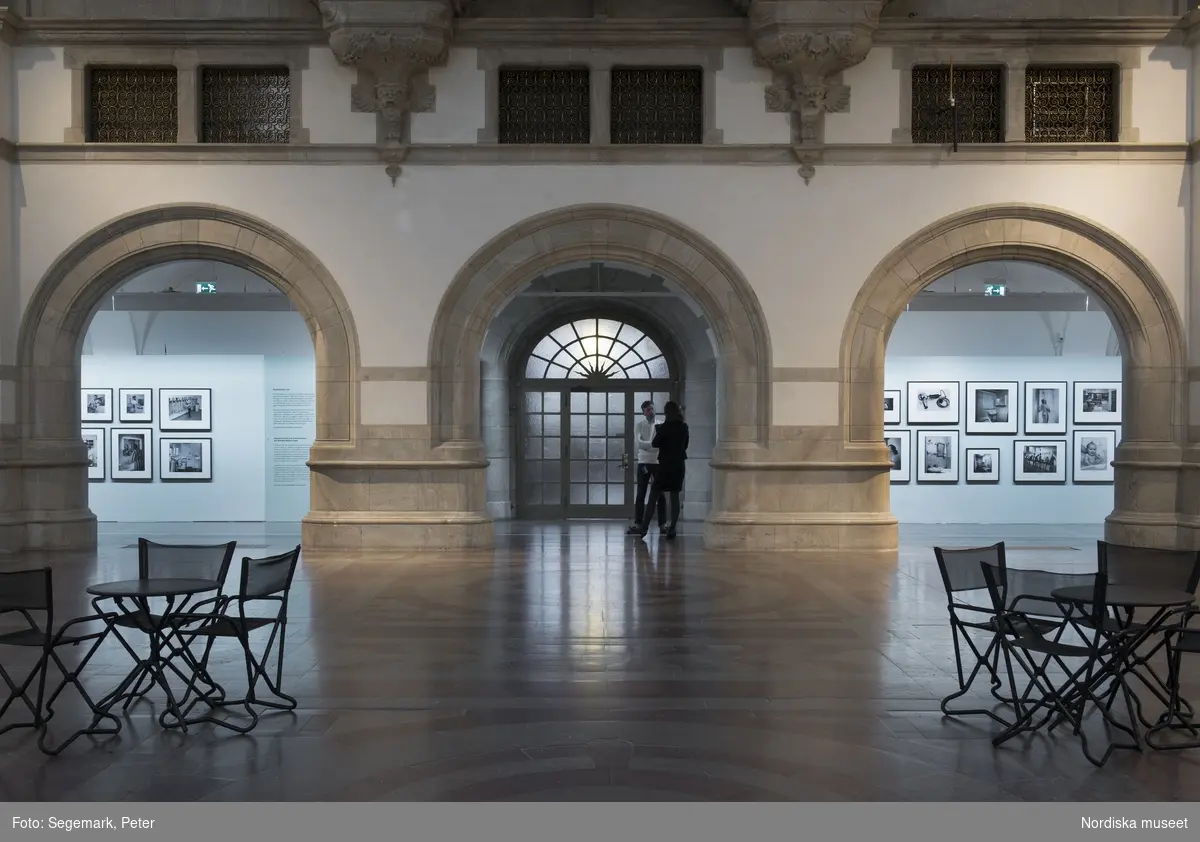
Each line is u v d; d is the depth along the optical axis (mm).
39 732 6004
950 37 13945
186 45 14070
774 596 10477
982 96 14273
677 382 18703
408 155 14086
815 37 13430
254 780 5234
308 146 14031
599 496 18703
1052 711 5961
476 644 8305
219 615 6355
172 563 6738
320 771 5367
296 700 6680
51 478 14070
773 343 14109
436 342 14148
